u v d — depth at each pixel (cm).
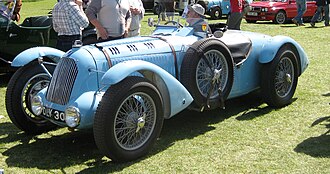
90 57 443
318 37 1213
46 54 518
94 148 470
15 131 530
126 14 567
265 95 580
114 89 404
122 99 404
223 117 559
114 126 404
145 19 1741
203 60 491
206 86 501
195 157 437
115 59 455
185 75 482
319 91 666
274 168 407
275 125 525
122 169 412
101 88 441
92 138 501
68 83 440
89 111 417
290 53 588
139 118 425
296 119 544
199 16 546
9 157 448
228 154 443
